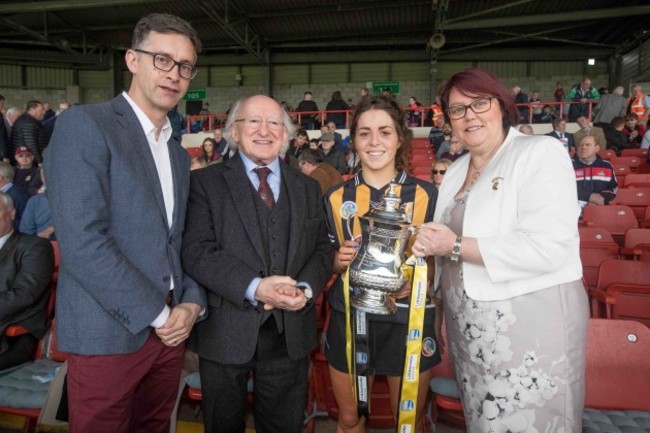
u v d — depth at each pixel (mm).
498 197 1366
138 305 1395
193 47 1531
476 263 1340
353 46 17266
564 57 16734
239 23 14219
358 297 1540
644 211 5242
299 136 8859
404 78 17531
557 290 1313
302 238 1703
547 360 1301
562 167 1307
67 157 1354
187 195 1666
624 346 1808
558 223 1260
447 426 2379
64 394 1840
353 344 1654
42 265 2562
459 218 1484
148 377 1661
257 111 1653
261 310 1614
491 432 1352
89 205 1347
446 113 1527
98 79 17906
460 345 1454
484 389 1371
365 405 1657
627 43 15828
